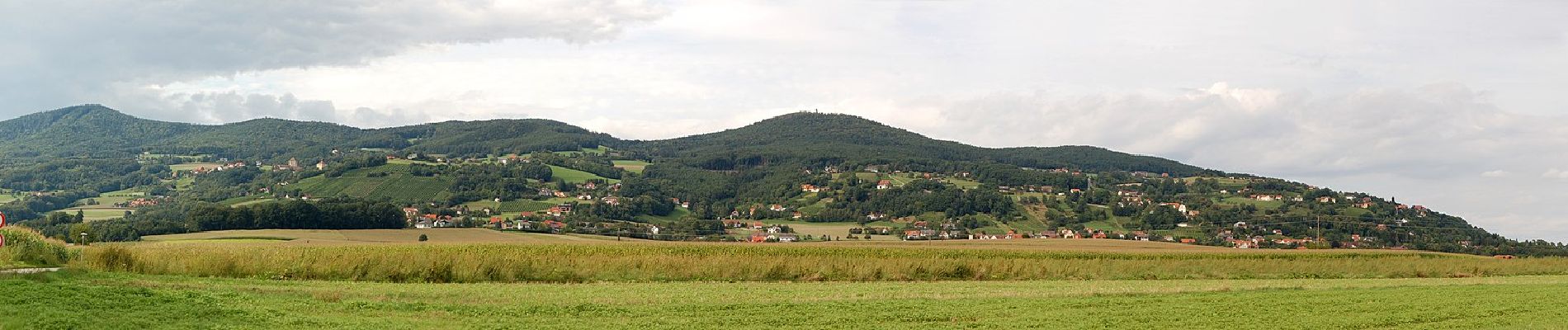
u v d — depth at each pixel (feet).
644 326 70.44
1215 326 74.84
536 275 121.08
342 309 75.61
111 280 92.17
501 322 70.90
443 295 90.89
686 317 76.13
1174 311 84.12
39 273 89.04
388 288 100.01
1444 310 87.20
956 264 143.84
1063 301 91.25
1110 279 148.56
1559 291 109.70
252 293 86.69
